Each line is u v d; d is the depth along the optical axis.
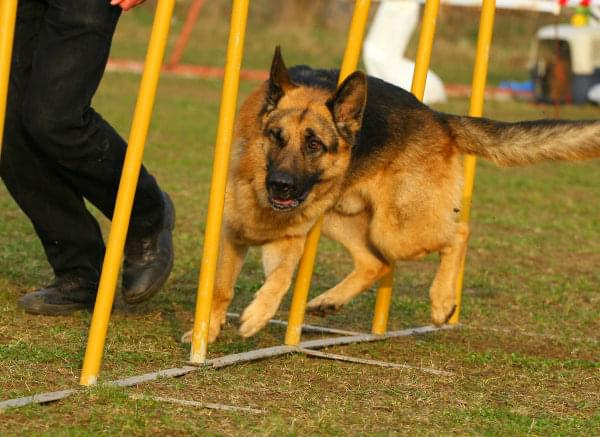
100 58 7.61
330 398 7.27
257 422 6.41
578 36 33.56
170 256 9.03
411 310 11.00
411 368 8.43
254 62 39.03
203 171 19.25
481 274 12.91
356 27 8.80
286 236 8.72
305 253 8.81
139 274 8.85
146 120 6.96
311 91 9.10
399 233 9.55
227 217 8.72
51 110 7.51
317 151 8.74
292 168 8.48
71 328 8.64
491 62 43.78
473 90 10.18
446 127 9.69
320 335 9.68
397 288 12.09
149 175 8.56
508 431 6.66
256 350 8.41
